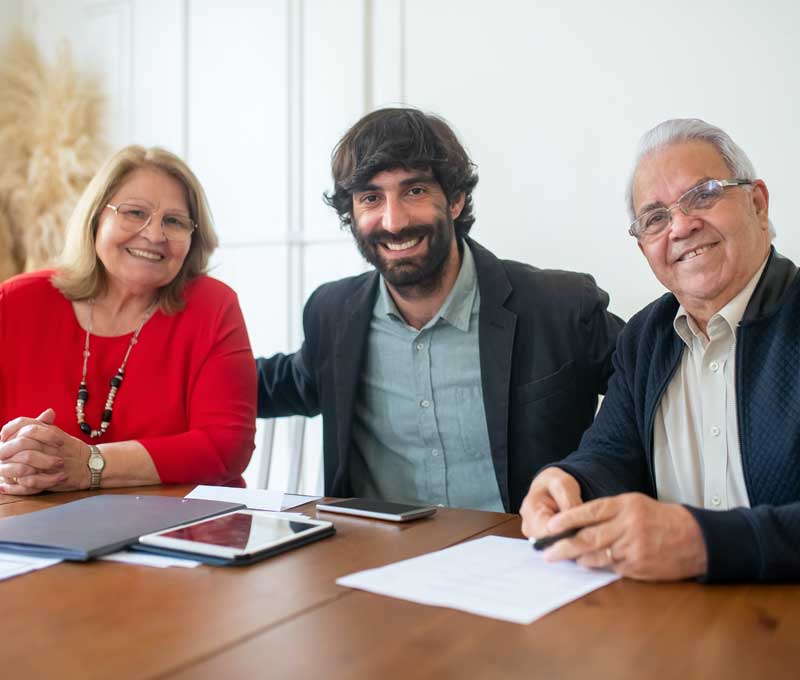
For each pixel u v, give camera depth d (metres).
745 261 1.29
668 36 2.42
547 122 2.60
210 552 0.93
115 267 1.79
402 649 0.67
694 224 1.29
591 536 0.89
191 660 0.65
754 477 1.23
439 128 1.78
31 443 1.40
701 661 0.65
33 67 3.58
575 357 1.75
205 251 1.95
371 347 1.85
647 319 1.44
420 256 1.71
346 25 2.94
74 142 3.45
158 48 3.36
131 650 0.67
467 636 0.70
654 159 1.34
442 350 1.79
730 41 2.34
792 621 0.74
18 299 1.81
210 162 3.24
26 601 0.80
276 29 3.09
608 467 1.30
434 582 0.85
